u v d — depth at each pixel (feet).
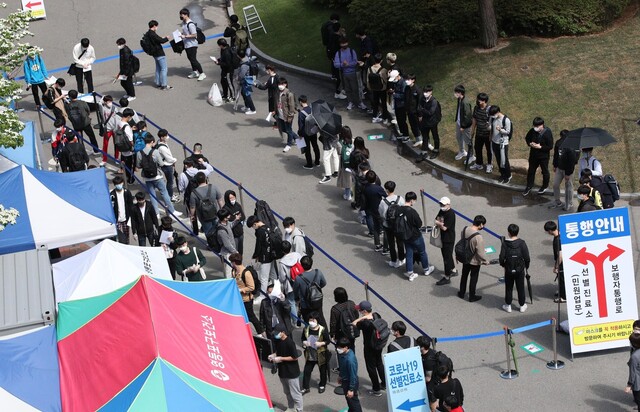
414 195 133.28
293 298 125.90
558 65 180.04
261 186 163.73
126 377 89.40
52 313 98.78
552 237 141.59
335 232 149.38
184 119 188.75
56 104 177.17
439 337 122.62
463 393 109.29
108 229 125.29
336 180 164.04
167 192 157.38
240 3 238.68
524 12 187.83
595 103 169.68
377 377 113.50
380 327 110.52
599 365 115.85
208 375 91.45
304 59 206.80
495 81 178.81
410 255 134.51
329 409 112.68
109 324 96.07
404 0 196.65
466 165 161.48
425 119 163.84
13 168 128.16
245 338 100.68
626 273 115.96
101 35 229.66
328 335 114.01
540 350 119.24
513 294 130.52
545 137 147.13
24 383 91.04
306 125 161.89
